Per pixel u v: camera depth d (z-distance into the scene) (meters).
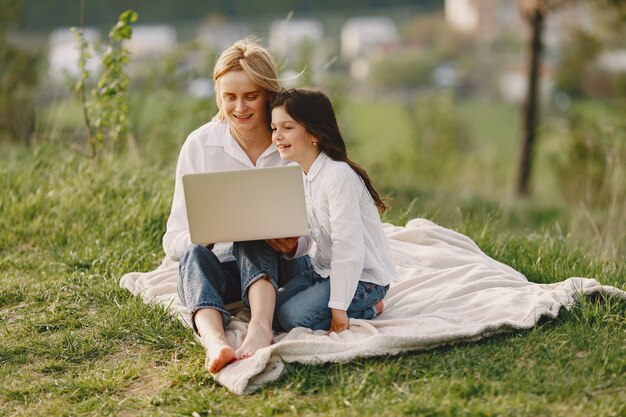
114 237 5.98
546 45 14.80
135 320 4.50
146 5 53.03
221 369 3.77
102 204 6.40
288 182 3.91
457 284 4.68
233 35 42.28
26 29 12.91
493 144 25.91
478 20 46.09
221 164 4.52
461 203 12.10
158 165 7.46
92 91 7.21
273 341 4.12
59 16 41.88
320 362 3.79
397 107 31.16
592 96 15.02
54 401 3.79
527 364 3.79
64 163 7.12
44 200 6.45
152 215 6.14
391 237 5.50
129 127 7.68
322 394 3.61
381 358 3.84
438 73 41.19
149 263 5.54
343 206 4.06
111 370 4.02
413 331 4.02
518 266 5.29
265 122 4.43
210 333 3.89
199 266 4.10
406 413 3.39
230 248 4.38
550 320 4.21
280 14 58.06
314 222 4.20
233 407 3.57
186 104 10.19
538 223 11.38
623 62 13.59
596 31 13.41
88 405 3.70
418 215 6.52
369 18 55.91
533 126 14.75
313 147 4.17
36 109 10.10
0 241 5.98
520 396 3.44
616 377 3.63
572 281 4.55
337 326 4.08
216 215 3.92
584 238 6.92
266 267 4.07
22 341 4.39
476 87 40.19
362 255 4.08
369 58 43.53
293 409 3.49
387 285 4.31
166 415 3.57
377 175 14.25
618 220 7.30
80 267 5.49
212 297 4.00
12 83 11.41
